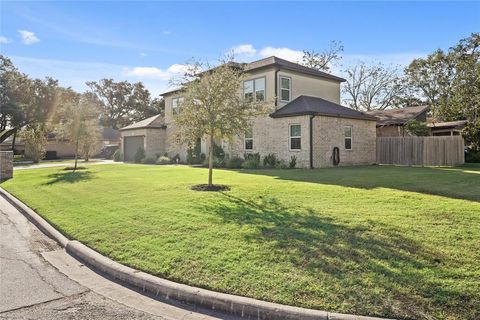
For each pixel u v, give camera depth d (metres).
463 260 4.12
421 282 3.61
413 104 37.19
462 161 18.77
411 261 4.12
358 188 9.38
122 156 30.62
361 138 20.38
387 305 3.25
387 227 5.43
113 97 58.84
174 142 11.24
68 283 4.21
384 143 21.41
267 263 4.25
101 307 3.57
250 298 3.50
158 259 4.57
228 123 10.09
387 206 6.96
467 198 7.63
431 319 3.04
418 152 20.12
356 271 3.92
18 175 17.44
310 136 17.36
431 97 34.59
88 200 8.97
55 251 5.54
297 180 11.42
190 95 10.21
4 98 38.47
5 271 4.62
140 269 4.34
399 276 3.75
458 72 26.81
